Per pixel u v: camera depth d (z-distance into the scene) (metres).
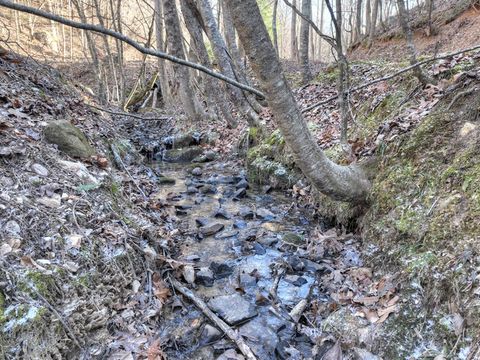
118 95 14.30
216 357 2.35
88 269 2.57
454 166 2.92
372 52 14.18
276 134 6.21
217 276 3.27
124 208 3.75
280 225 4.26
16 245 2.36
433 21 11.60
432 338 2.12
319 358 2.32
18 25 17.27
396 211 3.12
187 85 9.84
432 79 4.40
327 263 3.33
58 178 3.35
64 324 2.14
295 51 21.56
